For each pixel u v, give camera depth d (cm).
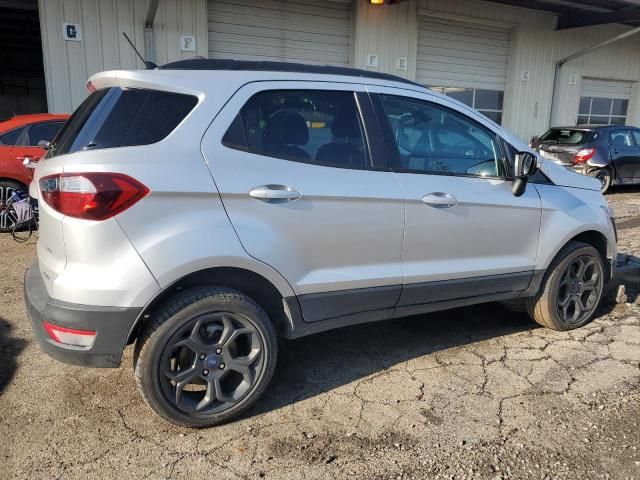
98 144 258
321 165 296
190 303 265
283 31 1099
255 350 287
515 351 379
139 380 264
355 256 307
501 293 375
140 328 267
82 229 244
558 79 1509
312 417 295
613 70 1633
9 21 1518
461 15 1284
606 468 256
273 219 279
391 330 414
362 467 255
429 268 333
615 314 452
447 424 290
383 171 314
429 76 1307
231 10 1042
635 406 309
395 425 288
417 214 321
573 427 288
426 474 251
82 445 267
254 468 253
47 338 256
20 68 2267
